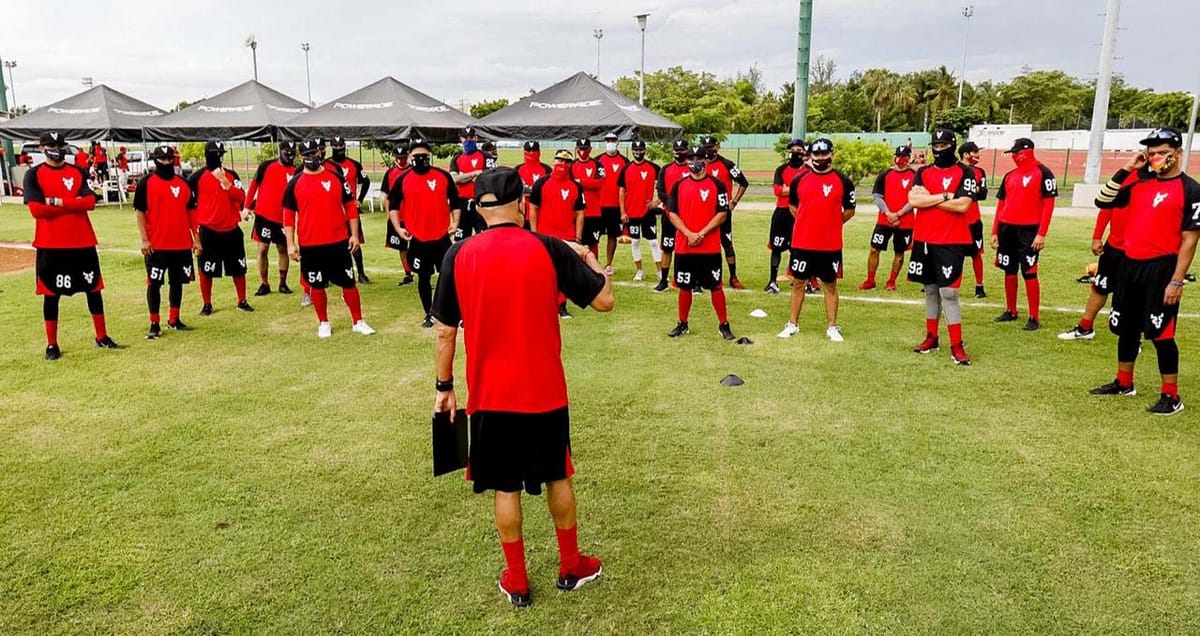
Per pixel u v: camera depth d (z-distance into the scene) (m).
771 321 7.56
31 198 5.97
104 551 3.41
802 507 3.78
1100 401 5.18
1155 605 2.98
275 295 9.02
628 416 5.00
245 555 3.38
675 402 5.26
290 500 3.87
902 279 9.76
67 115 18.67
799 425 4.82
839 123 67.25
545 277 2.83
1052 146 54.38
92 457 4.39
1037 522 3.60
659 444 4.55
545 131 12.63
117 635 2.85
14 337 7.00
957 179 5.85
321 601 3.05
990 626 2.87
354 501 3.87
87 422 4.92
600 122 12.23
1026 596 3.05
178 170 7.61
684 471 4.19
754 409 5.11
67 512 3.75
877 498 3.86
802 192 6.49
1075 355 6.27
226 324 7.55
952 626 2.87
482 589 3.14
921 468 4.19
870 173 23.56
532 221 7.82
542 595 3.10
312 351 6.57
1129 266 5.00
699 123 37.03
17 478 4.12
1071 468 4.16
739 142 64.94
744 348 6.57
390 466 4.27
